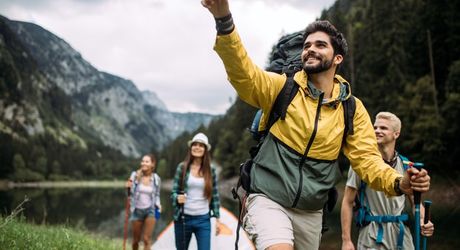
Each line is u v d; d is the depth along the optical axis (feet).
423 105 116.57
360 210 13.08
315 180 8.75
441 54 127.65
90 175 592.60
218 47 7.63
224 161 301.02
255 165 9.22
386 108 129.59
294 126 8.60
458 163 99.35
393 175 8.36
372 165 8.85
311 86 8.73
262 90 8.45
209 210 19.33
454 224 42.86
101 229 61.77
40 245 16.65
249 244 24.43
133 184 25.45
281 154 8.70
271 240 8.23
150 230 25.63
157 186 25.71
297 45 11.02
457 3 126.93
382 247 12.70
